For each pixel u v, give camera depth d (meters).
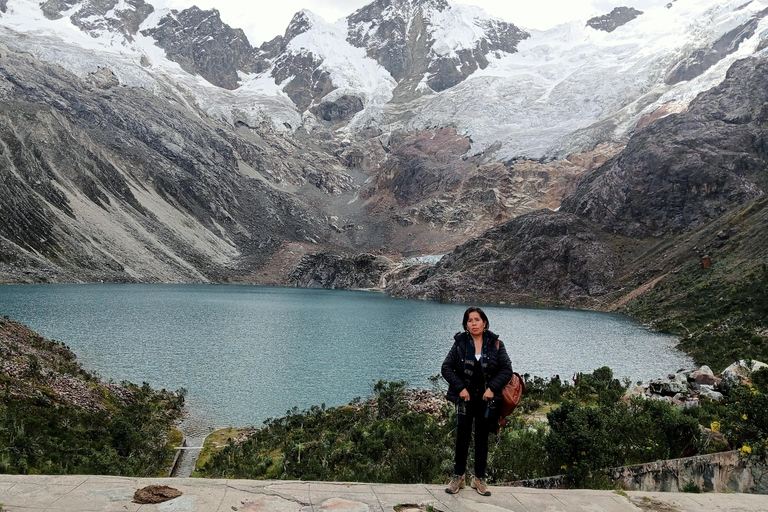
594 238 197.00
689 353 82.12
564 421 17.19
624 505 10.26
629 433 19.61
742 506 10.70
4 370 41.47
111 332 93.06
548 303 178.50
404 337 102.25
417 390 53.75
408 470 24.98
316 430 42.66
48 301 132.75
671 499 10.89
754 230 132.50
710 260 133.12
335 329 112.38
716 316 97.44
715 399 33.84
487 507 9.41
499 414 10.20
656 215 193.00
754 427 17.83
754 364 36.69
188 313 128.50
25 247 191.00
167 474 34.69
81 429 36.91
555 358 80.06
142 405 49.47
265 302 173.50
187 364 71.31
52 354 59.16
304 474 31.05
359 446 33.75
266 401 55.91
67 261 198.50
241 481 9.61
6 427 31.25
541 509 9.61
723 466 16.41
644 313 132.12
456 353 10.37
